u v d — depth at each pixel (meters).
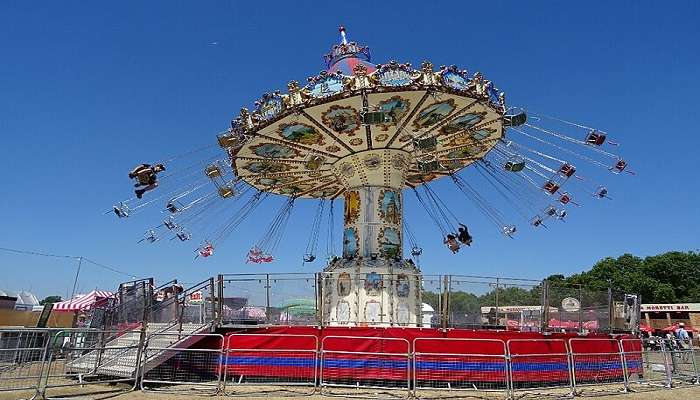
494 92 14.84
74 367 13.40
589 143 15.41
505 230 18.97
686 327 49.44
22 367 10.98
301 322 14.08
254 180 19.83
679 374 15.05
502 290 14.82
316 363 11.97
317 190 21.52
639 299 17.25
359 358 13.02
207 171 16.80
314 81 14.16
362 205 17.36
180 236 17.86
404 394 11.71
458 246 19.97
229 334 13.33
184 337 13.36
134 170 15.48
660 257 66.88
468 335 13.27
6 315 28.97
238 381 13.10
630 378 15.02
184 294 13.89
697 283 64.44
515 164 16.55
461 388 12.71
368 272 16.11
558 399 11.45
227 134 15.54
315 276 14.08
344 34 18.58
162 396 11.01
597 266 69.19
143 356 12.54
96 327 16.56
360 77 13.64
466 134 16.72
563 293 15.12
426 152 17.53
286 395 11.23
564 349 13.95
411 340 13.05
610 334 15.41
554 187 17.09
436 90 13.71
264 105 14.94
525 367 13.29
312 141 16.50
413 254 20.45
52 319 30.84
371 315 15.70
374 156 17.14
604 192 16.44
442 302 14.13
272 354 13.26
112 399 10.59
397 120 15.27
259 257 21.34
